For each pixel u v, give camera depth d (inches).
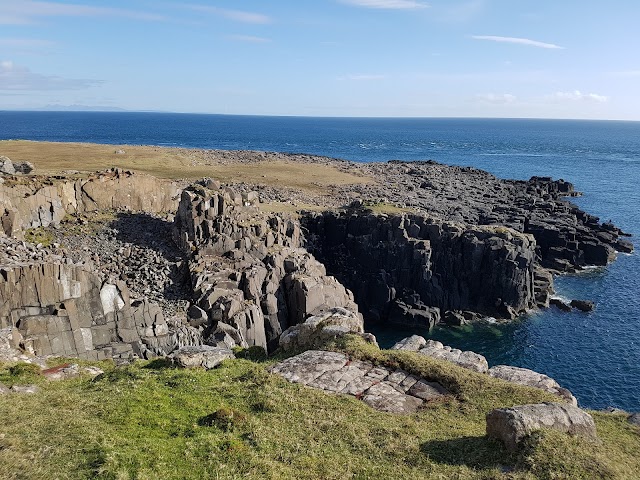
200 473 666.8
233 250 2325.3
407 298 3159.5
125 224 2524.6
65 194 2482.8
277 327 2159.2
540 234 4057.6
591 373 2394.2
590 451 719.1
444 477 685.9
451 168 6939.0
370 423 839.7
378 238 3302.2
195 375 996.6
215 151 7268.7
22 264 1492.4
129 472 648.4
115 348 1592.0
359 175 5748.0
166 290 2055.9
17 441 694.5
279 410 855.7
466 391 974.4
